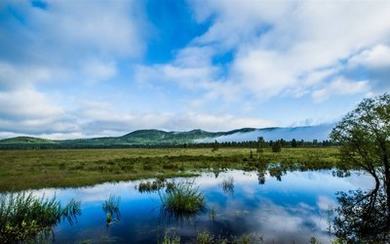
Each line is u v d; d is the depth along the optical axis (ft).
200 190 83.35
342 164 86.28
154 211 59.31
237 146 611.47
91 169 128.06
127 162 169.07
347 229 46.50
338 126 80.74
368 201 66.08
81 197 74.64
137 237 43.29
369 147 73.41
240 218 53.47
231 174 122.21
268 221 51.31
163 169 133.08
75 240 42.27
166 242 38.34
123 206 64.13
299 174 123.03
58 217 53.57
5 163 160.04
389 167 71.41
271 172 124.06
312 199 70.74
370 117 72.43
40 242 41.60
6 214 44.32
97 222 51.67
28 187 87.51
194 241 40.96
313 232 45.03
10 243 41.32
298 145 517.55
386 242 40.68
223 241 40.50
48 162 170.91
